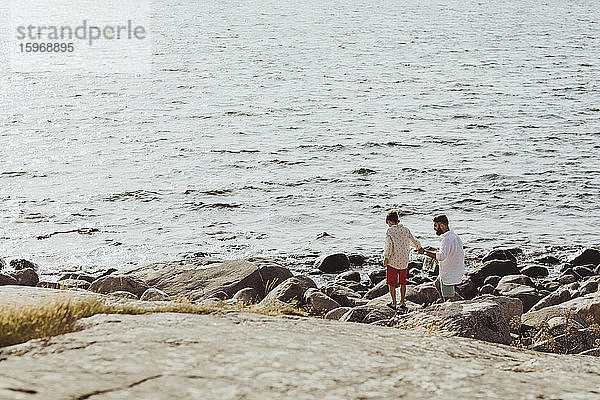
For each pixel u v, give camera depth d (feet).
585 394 15.19
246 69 275.39
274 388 14.32
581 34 406.41
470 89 222.07
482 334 35.19
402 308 50.01
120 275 57.82
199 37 400.47
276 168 119.55
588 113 177.17
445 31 424.46
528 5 624.18
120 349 16.35
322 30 431.02
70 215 91.61
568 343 38.93
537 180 110.01
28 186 105.81
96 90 225.56
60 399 12.73
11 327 18.22
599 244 82.94
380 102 197.77
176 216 92.22
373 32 419.74
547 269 74.02
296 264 76.23
